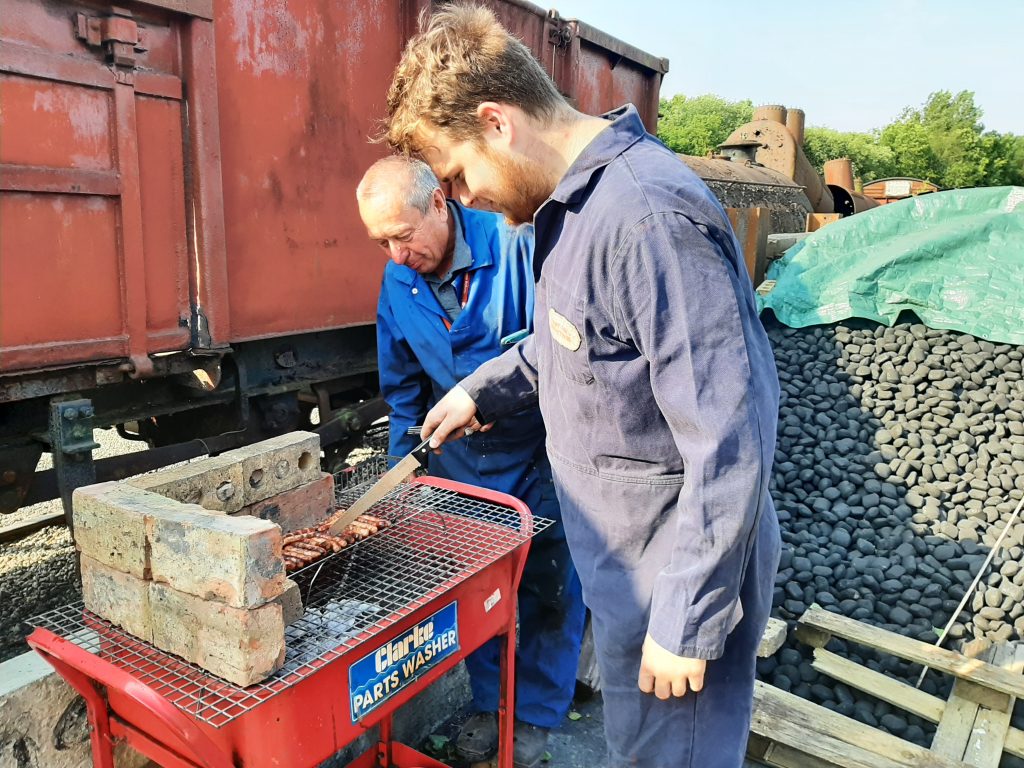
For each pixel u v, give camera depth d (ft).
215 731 4.39
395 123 5.14
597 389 4.92
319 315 11.50
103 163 8.45
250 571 4.11
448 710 9.17
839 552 11.43
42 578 11.99
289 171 10.78
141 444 17.58
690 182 4.52
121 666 4.56
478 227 8.02
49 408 8.73
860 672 9.09
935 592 10.56
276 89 10.46
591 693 9.52
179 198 9.30
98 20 8.23
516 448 7.95
